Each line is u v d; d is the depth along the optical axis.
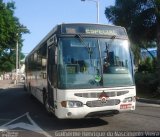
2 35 38.28
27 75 29.47
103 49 12.32
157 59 31.30
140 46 36.88
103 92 11.79
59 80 11.83
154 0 31.11
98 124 12.84
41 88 17.19
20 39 44.59
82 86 11.71
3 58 75.00
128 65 12.50
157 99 23.30
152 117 14.45
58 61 11.95
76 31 12.28
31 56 24.22
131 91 12.27
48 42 14.23
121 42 12.66
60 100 11.76
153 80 27.92
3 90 43.22
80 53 12.09
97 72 11.97
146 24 32.53
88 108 11.62
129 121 13.38
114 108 11.89
